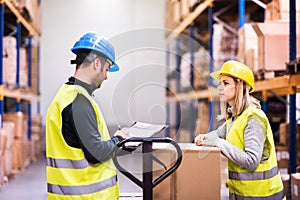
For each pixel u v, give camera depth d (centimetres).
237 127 281
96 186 239
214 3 786
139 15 1270
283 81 471
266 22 500
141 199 316
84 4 1248
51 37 1225
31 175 760
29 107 955
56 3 1234
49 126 240
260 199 283
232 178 291
